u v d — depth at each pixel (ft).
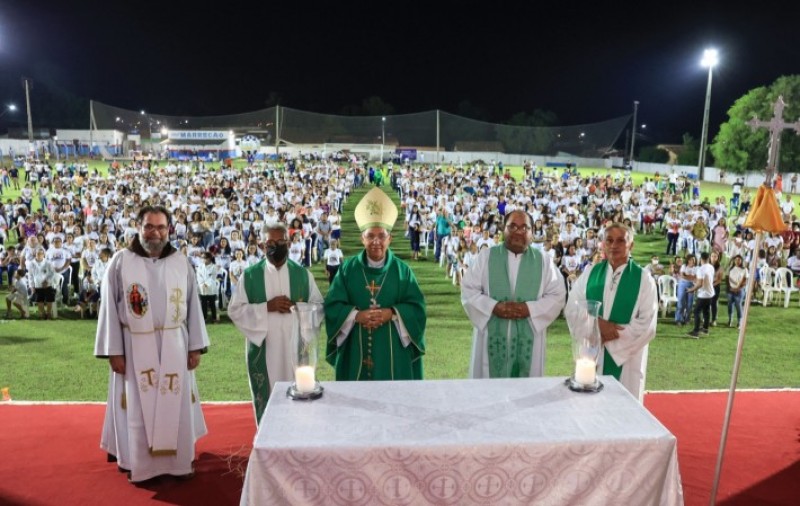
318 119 248.93
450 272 52.34
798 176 140.77
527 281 17.16
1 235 60.23
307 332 11.32
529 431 9.82
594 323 11.74
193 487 15.28
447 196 83.61
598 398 11.21
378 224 16.33
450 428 9.92
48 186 93.56
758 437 18.30
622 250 16.80
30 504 14.46
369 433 9.71
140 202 71.87
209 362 28.94
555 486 9.59
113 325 14.89
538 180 125.80
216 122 240.12
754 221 13.25
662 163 212.43
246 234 57.67
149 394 14.98
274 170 146.30
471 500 9.52
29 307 40.09
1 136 244.42
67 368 28.25
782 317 40.42
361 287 16.46
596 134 251.60
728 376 28.02
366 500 9.37
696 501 14.83
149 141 224.33
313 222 62.39
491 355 17.02
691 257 38.11
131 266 14.90
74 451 17.13
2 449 17.21
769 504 14.67
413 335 16.37
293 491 9.26
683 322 38.17
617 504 9.70
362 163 165.68
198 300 16.02
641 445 9.61
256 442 9.35
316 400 11.07
